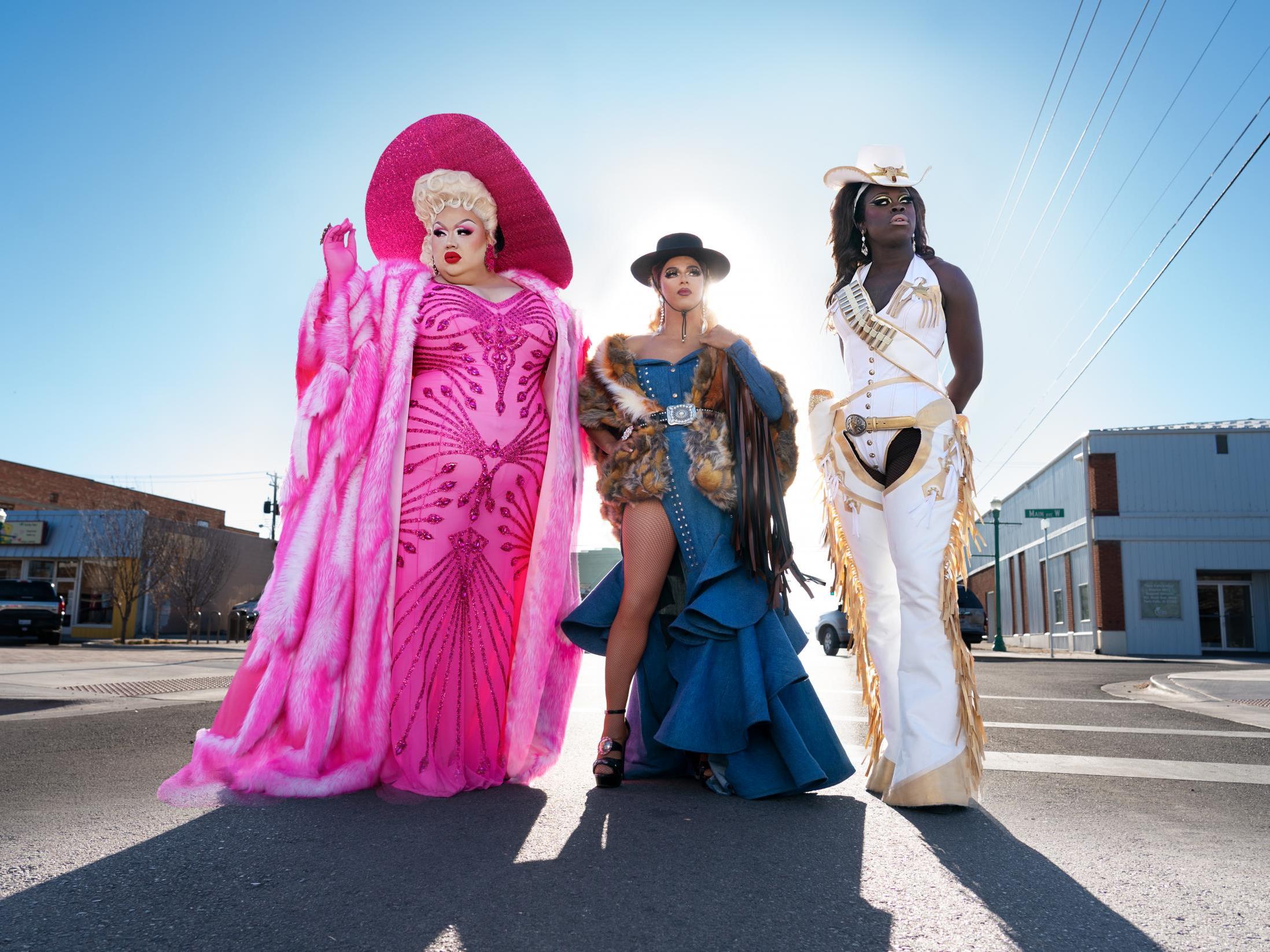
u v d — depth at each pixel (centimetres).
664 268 332
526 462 307
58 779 288
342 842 201
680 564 315
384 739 266
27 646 2216
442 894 166
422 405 297
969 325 300
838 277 316
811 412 314
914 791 252
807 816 245
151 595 2864
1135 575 2531
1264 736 474
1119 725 522
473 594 290
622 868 186
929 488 275
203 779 256
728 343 317
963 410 309
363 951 137
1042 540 3131
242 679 266
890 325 289
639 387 317
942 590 268
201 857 187
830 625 1820
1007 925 156
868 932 151
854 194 308
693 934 148
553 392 318
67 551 3095
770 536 297
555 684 315
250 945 138
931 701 260
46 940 139
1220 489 2542
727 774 275
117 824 217
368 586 272
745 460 300
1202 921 160
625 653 297
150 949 136
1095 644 2539
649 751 312
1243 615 2555
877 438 285
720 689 280
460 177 336
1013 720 547
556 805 251
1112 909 166
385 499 279
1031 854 207
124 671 988
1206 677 1059
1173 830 236
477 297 316
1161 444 2567
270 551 3750
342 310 295
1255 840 226
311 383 287
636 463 304
